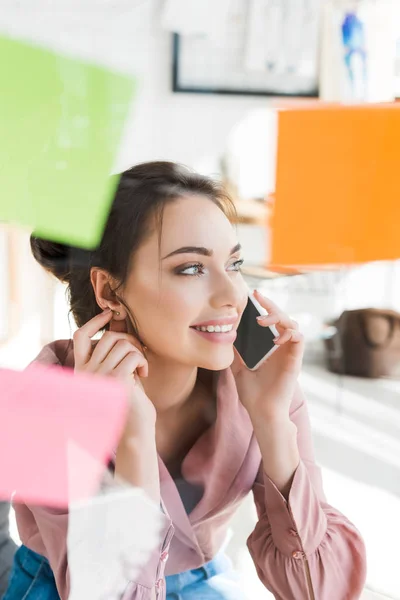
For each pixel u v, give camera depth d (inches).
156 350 24.5
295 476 26.6
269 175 24.1
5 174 20.1
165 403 26.5
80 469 23.2
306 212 24.6
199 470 28.0
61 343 23.2
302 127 23.9
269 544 27.5
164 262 22.6
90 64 20.5
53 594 25.9
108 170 21.4
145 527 24.3
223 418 27.8
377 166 24.3
